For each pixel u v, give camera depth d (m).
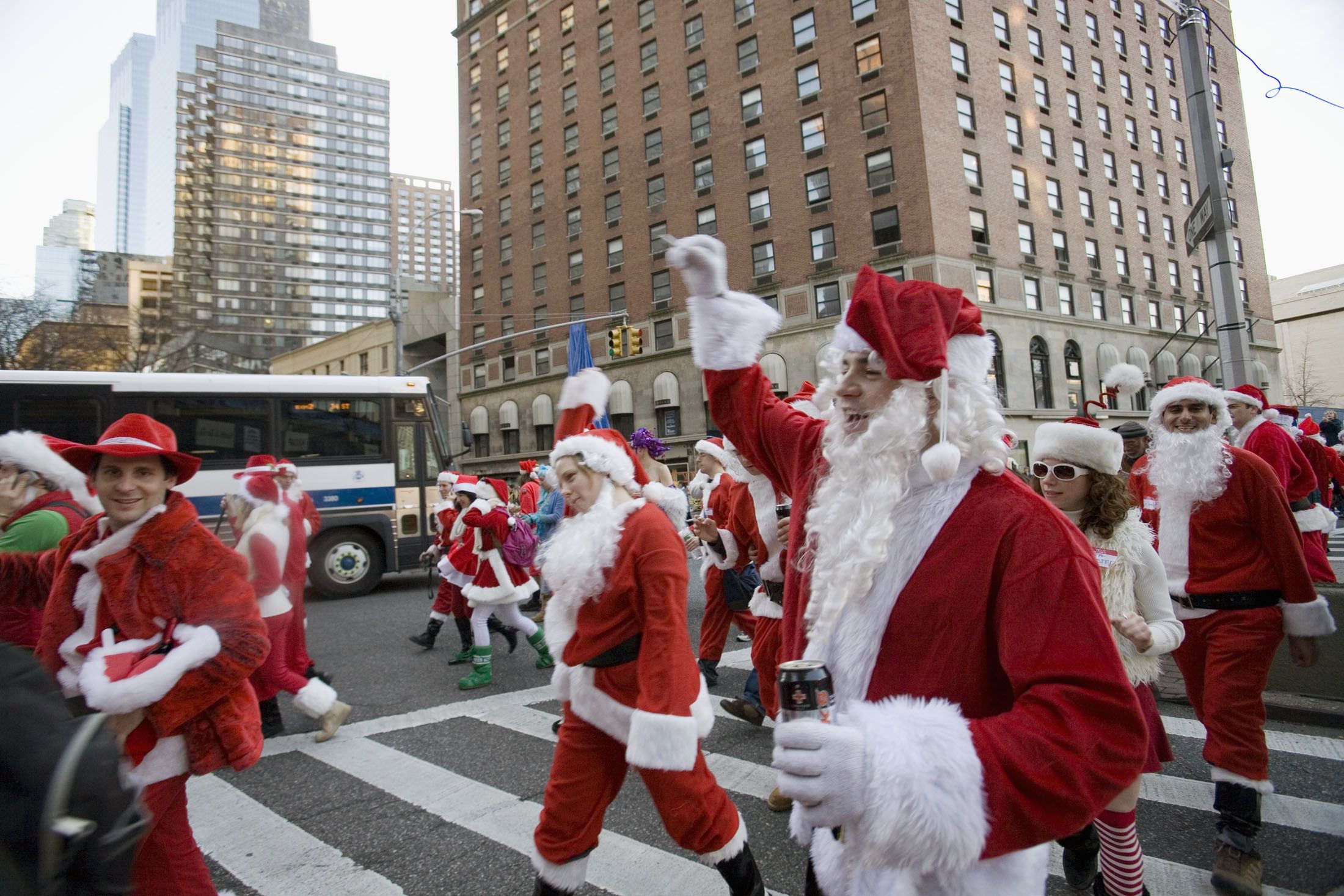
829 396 1.58
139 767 2.12
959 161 28.59
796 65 30.56
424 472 11.97
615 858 3.19
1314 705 4.53
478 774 4.24
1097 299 33.66
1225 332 7.71
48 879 1.03
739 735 4.74
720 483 5.48
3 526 3.10
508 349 40.31
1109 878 2.41
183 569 2.20
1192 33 8.05
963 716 1.26
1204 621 3.15
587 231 37.19
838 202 29.25
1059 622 1.17
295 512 5.10
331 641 8.04
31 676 1.13
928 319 1.33
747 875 2.37
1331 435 16.23
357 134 136.88
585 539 2.45
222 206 125.62
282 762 4.49
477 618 6.14
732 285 31.95
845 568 1.34
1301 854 3.01
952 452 1.26
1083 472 2.76
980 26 30.38
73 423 10.17
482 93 42.62
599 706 2.38
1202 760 4.03
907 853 1.04
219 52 128.12
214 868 3.22
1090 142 34.56
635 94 35.53
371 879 3.10
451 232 199.25
